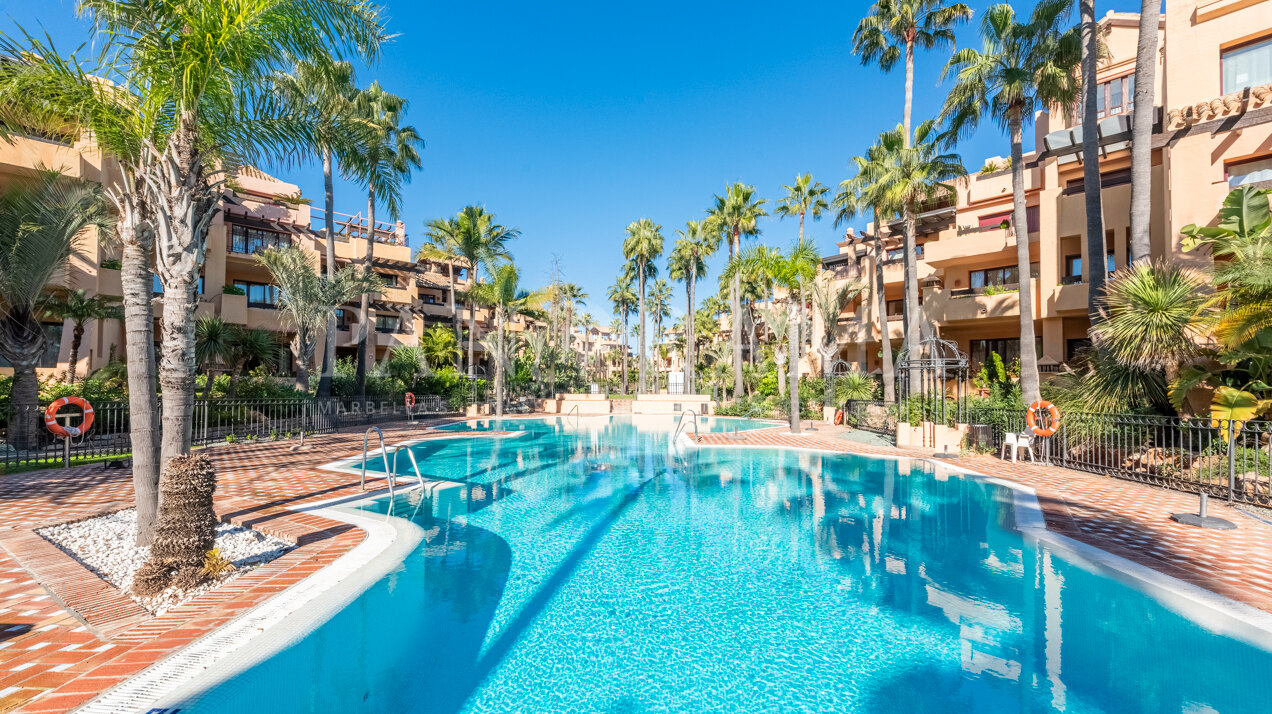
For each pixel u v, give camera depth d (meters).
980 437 14.24
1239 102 13.31
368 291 23.38
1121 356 10.39
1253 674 3.69
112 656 3.37
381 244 34.72
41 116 6.06
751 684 3.62
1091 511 7.69
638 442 17.80
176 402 5.23
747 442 16.83
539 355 38.19
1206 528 6.67
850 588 5.28
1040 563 5.89
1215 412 8.52
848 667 3.83
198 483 4.69
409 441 16.38
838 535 7.11
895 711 3.30
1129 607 4.72
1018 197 14.81
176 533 4.55
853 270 32.66
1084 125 13.52
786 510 8.45
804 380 28.94
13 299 11.97
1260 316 8.48
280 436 16.66
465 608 4.78
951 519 7.85
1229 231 11.33
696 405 31.72
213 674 3.21
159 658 3.35
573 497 9.33
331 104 7.23
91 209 13.44
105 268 17.97
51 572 4.72
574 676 3.72
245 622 3.88
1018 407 13.62
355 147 7.95
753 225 35.41
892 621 4.54
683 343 68.38
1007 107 15.66
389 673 3.75
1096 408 11.34
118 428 13.76
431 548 6.39
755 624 4.52
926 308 23.28
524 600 4.98
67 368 17.12
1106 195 17.56
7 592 4.35
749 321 46.59
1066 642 4.13
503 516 7.96
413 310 37.94
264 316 26.22
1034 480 10.23
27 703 2.83
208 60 5.24
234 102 6.05
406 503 8.59
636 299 64.06
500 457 14.23
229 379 19.25
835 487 10.28
